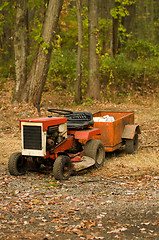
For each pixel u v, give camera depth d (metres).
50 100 18.98
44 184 6.97
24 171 7.82
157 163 8.80
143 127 13.48
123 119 9.76
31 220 4.96
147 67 22.19
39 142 7.27
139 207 5.58
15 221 4.93
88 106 18.22
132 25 25.45
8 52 25.31
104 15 30.38
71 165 7.55
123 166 8.55
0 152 10.16
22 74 17.19
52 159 7.76
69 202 5.84
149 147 10.79
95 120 9.72
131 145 9.80
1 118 14.93
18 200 5.86
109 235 4.55
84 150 8.38
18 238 4.34
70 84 21.05
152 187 6.75
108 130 8.99
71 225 4.84
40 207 5.56
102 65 21.95
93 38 19.31
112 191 6.52
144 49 23.80
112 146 9.02
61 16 22.25
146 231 4.68
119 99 19.92
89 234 4.57
